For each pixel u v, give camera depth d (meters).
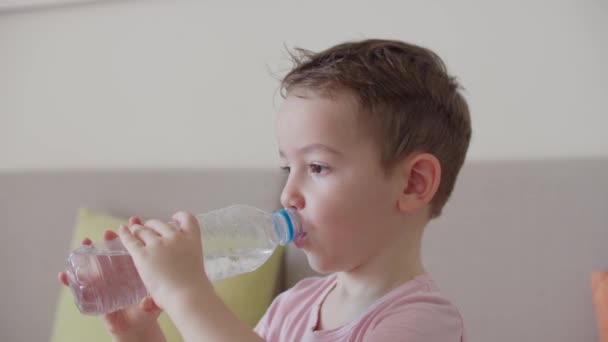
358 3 1.59
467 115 1.01
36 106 1.90
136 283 0.85
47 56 1.89
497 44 1.47
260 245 0.90
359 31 1.59
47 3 1.85
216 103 1.72
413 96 0.90
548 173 1.34
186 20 1.75
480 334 1.34
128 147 1.81
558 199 1.33
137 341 0.93
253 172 1.55
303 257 1.47
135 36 1.80
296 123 0.85
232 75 1.71
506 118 1.45
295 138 0.85
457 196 1.38
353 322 0.89
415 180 0.89
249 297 1.39
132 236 0.80
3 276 1.76
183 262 0.77
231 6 1.71
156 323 0.94
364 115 0.84
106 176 1.69
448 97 0.96
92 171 1.71
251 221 0.90
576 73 1.41
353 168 0.84
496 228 1.36
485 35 1.48
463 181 1.38
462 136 0.99
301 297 1.07
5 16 1.91
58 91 1.88
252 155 1.68
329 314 0.96
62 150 1.88
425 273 0.94
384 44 0.96
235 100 1.70
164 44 1.77
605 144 1.39
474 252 1.36
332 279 1.06
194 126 1.74
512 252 1.34
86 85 1.85
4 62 1.93
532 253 1.33
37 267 1.73
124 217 1.65
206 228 0.92
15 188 1.77
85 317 1.50
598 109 1.40
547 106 1.43
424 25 1.53
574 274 1.30
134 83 1.80
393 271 0.90
